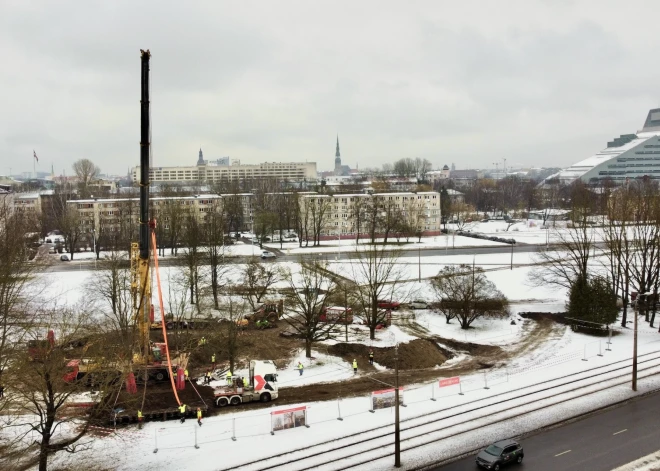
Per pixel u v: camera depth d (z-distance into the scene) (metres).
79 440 46.88
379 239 181.25
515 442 43.31
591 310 82.06
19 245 88.81
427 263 130.88
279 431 48.53
